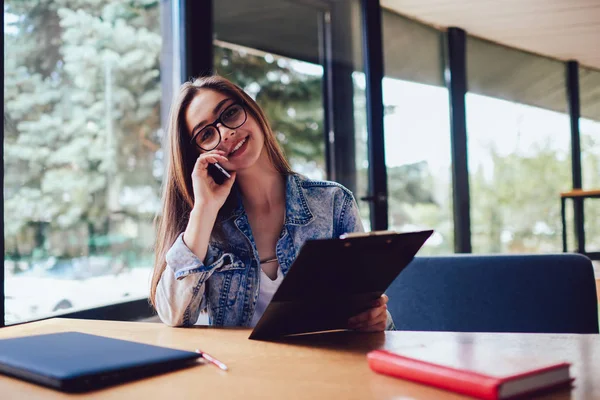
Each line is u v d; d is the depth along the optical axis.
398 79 4.60
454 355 0.77
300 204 1.45
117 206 2.93
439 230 4.88
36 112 2.48
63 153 2.63
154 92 3.12
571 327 1.35
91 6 2.82
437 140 4.95
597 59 6.60
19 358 0.82
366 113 3.50
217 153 1.32
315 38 3.50
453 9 4.84
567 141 6.52
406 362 0.75
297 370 0.82
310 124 3.50
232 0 3.01
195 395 0.71
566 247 5.30
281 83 3.38
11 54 2.36
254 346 1.00
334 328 1.14
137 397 0.71
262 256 1.44
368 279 1.04
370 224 3.50
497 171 5.66
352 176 3.53
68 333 1.00
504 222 5.66
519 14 5.19
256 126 1.42
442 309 1.46
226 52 3.04
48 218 2.49
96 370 0.75
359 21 3.54
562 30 5.68
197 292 1.25
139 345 0.90
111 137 2.92
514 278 1.41
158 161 3.14
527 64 6.15
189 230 1.28
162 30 3.09
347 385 0.73
